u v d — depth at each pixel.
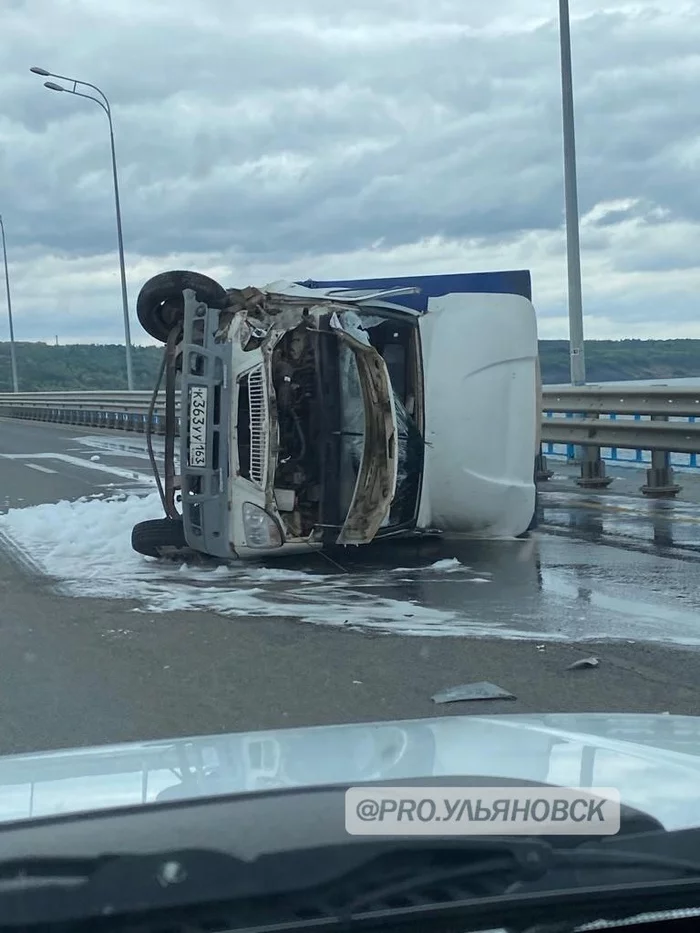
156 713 5.24
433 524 9.64
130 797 2.09
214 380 8.31
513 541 9.76
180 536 9.09
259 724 5.03
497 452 9.44
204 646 6.50
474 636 6.53
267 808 1.96
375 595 7.77
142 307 8.66
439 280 11.09
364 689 5.55
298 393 8.62
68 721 5.13
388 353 9.30
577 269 15.38
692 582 7.78
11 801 2.10
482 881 1.79
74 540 10.38
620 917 1.79
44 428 34.00
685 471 14.47
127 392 28.95
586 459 13.40
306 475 8.60
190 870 1.73
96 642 6.64
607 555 8.92
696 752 2.52
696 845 1.89
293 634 6.74
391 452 8.42
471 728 2.84
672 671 5.70
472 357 9.30
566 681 5.57
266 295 8.59
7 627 7.05
